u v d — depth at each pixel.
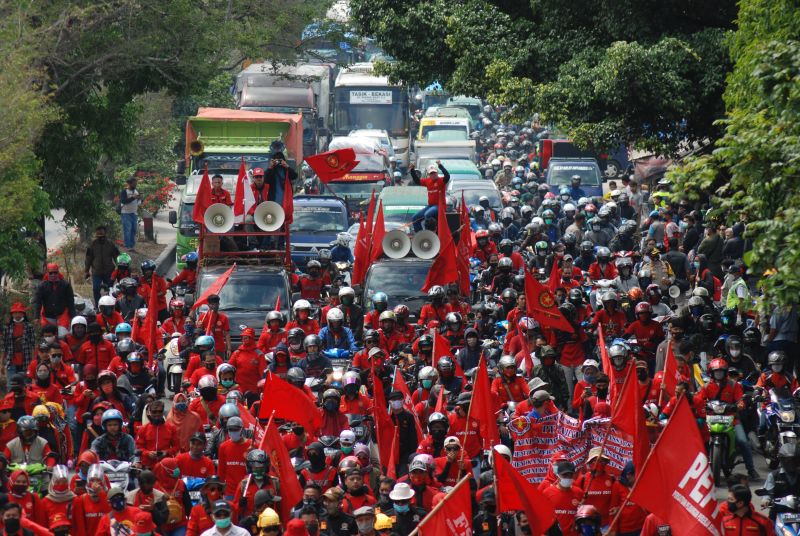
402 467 34.31
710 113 59.66
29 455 33.91
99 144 64.56
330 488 28.52
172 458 32.12
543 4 62.94
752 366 41.47
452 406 37.16
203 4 67.50
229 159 77.88
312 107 108.81
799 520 29.75
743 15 41.31
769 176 29.77
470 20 65.00
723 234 58.69
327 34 89.62
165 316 52.78
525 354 42.00
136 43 60.88
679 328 40.75
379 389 34.53
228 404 33.44
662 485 26.44
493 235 61.75
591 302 52.00
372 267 53.59
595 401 37.22
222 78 109.12
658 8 60.09
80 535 29.41
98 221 65.56
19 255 50.81
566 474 29.20
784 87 31.23
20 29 53.69
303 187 89.25
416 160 116.81
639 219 82.00
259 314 50.56
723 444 37.75
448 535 26.78
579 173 96.44
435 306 47.97
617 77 57.12
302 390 35.06
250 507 29.84
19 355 45.91
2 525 27.42
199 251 53.53
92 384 38.34
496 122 146.00
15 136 48.53
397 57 69.69
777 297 28.11
